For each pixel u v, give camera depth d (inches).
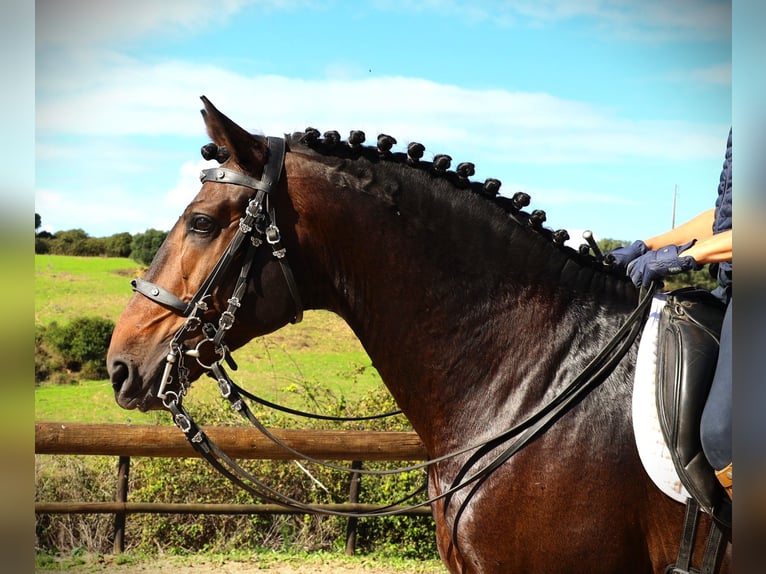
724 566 70.1
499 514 73.3
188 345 78.0
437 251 79.0
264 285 78.4
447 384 78.7
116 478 211.8
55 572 183.3
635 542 71.5
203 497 210.5
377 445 186.5
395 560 201.8
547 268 79.8
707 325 73.4
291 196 78.7
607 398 73.4
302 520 213.8
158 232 1244.5
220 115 76.3
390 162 80.9
